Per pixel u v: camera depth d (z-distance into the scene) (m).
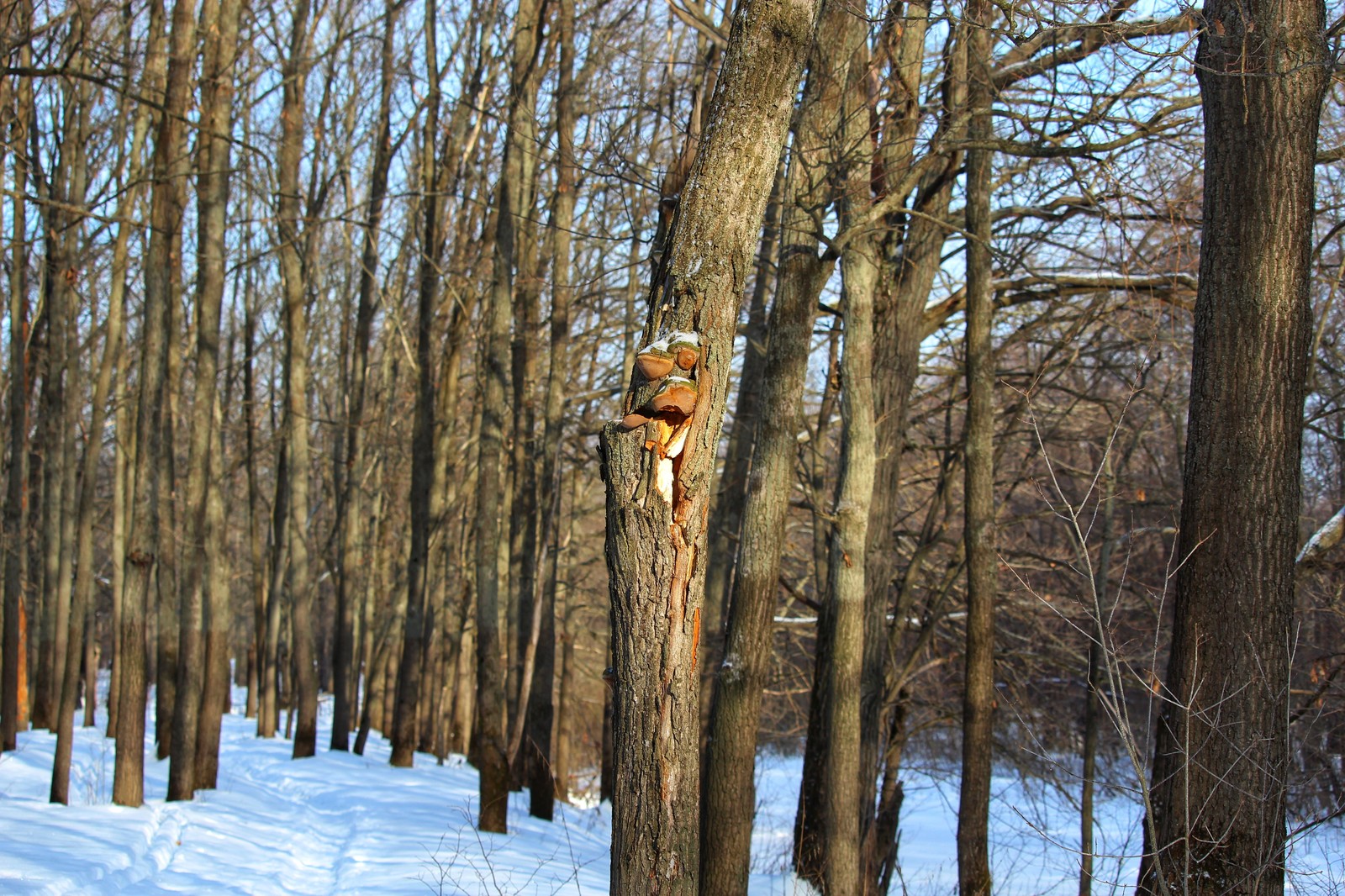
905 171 9.35
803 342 7.88
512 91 14.76
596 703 29.38
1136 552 15.65
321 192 24.16
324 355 32.78
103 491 34.91
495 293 14.27
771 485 7.68
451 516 24.83
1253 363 6.02
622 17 14.71
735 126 4.31
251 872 9.98
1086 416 15.84
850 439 8.01
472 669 29.03
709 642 12.30
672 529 4.07
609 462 4.15
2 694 18.22
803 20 4.32
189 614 13.30
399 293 24.95
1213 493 6.05
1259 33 6.10
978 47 8.96
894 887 13.21
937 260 11.55
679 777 4.06
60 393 22.67
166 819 11.78
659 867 4.02
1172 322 10.91
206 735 14.63
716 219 4.28
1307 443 15.73
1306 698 10.32
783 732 19.09
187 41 12.52
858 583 7.91
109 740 21.08
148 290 12.23
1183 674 6.02
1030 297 13.03
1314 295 12.09
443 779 18.78
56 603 22.59
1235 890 5.64
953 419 19.38
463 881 9.51
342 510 25.95
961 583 15.52
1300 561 6.89
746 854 7.47
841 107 8.18
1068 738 15.07
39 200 10.17
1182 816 5.85
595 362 22.52
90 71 17.52
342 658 22.27
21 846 9.09
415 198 23.67
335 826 13.45
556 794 20.38
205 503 13.35
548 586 15.91
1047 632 14.58
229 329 31.98
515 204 14.52
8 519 18.78
